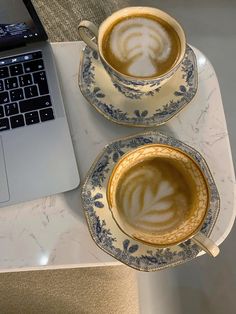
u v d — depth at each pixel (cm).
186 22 118
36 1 107
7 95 65
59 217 61
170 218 56
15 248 60
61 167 62
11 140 63
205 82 68
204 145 64
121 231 57
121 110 64
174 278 90
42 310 97
